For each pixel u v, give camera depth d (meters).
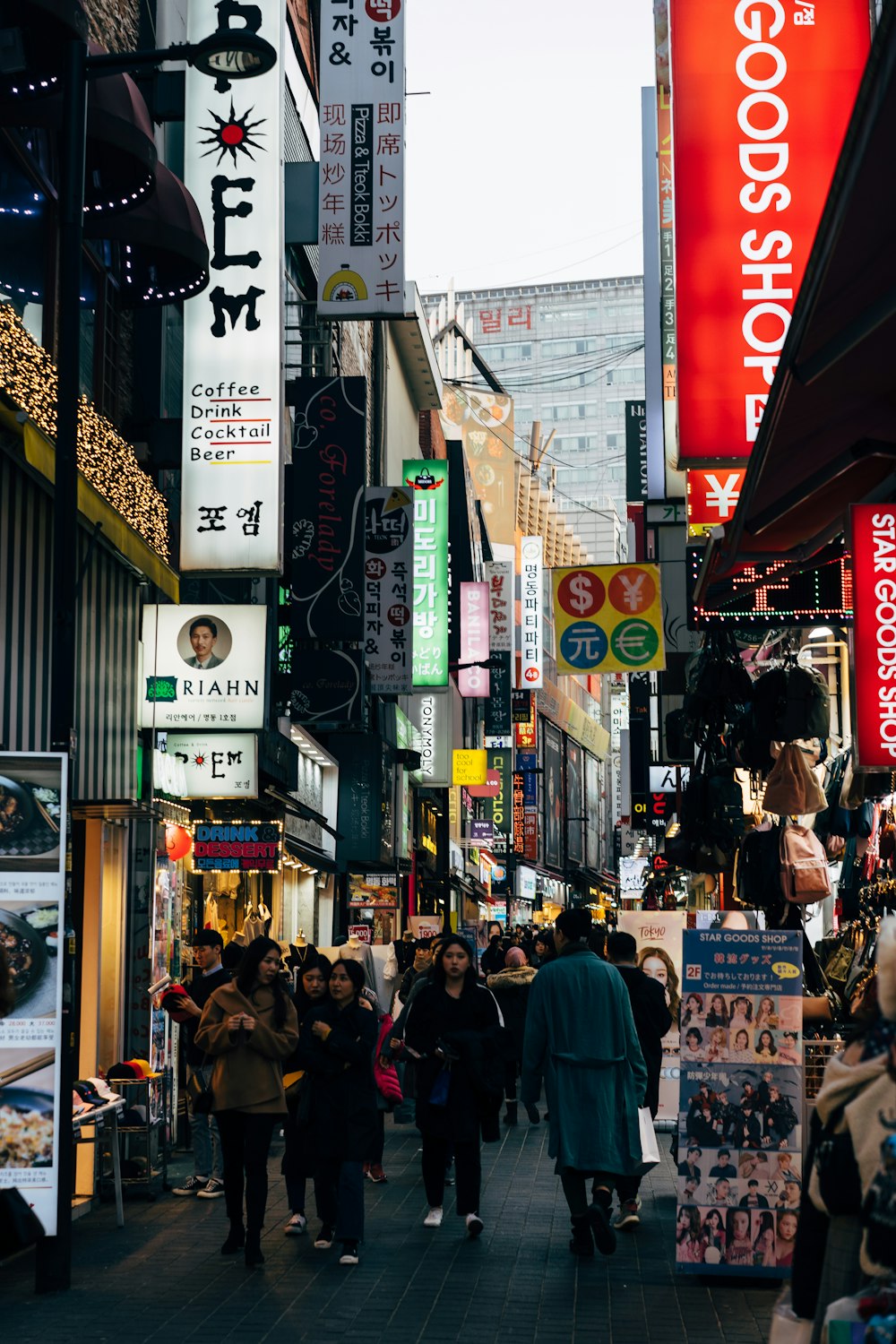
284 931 25.97
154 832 12.86
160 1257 9.41
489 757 74.94
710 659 12.06
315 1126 9.38
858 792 10.76
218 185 16.22
